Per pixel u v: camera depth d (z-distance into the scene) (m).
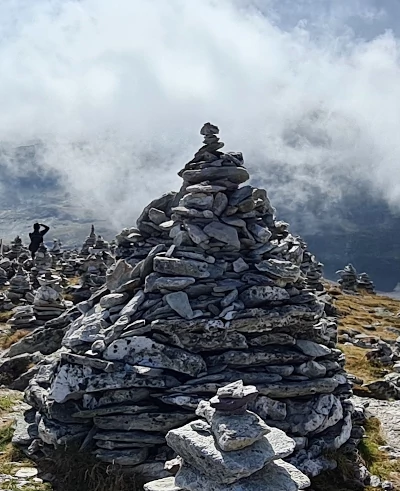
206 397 12.86
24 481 12.30
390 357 26.05
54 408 13.42
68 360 13.72
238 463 8.80
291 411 13.62
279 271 14.27
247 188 15.38
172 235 15.55
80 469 12.34
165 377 13.13
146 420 12.68
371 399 20.16
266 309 13.94
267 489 8.88
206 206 15.00
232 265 14.73
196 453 9.19
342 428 14.16
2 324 34.28
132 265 17.17
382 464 14.23
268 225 16.33
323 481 12.87
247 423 9.24
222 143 15.91
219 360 13.59
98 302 16.09
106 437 12.70
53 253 78.06
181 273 14.16
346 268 74.38
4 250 72.44
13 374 21.16
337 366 14.94
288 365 13.94
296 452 13.01
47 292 30.33
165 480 9.83
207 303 13.93
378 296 68.50
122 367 13.20
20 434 14.42
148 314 13.94
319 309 14.58
